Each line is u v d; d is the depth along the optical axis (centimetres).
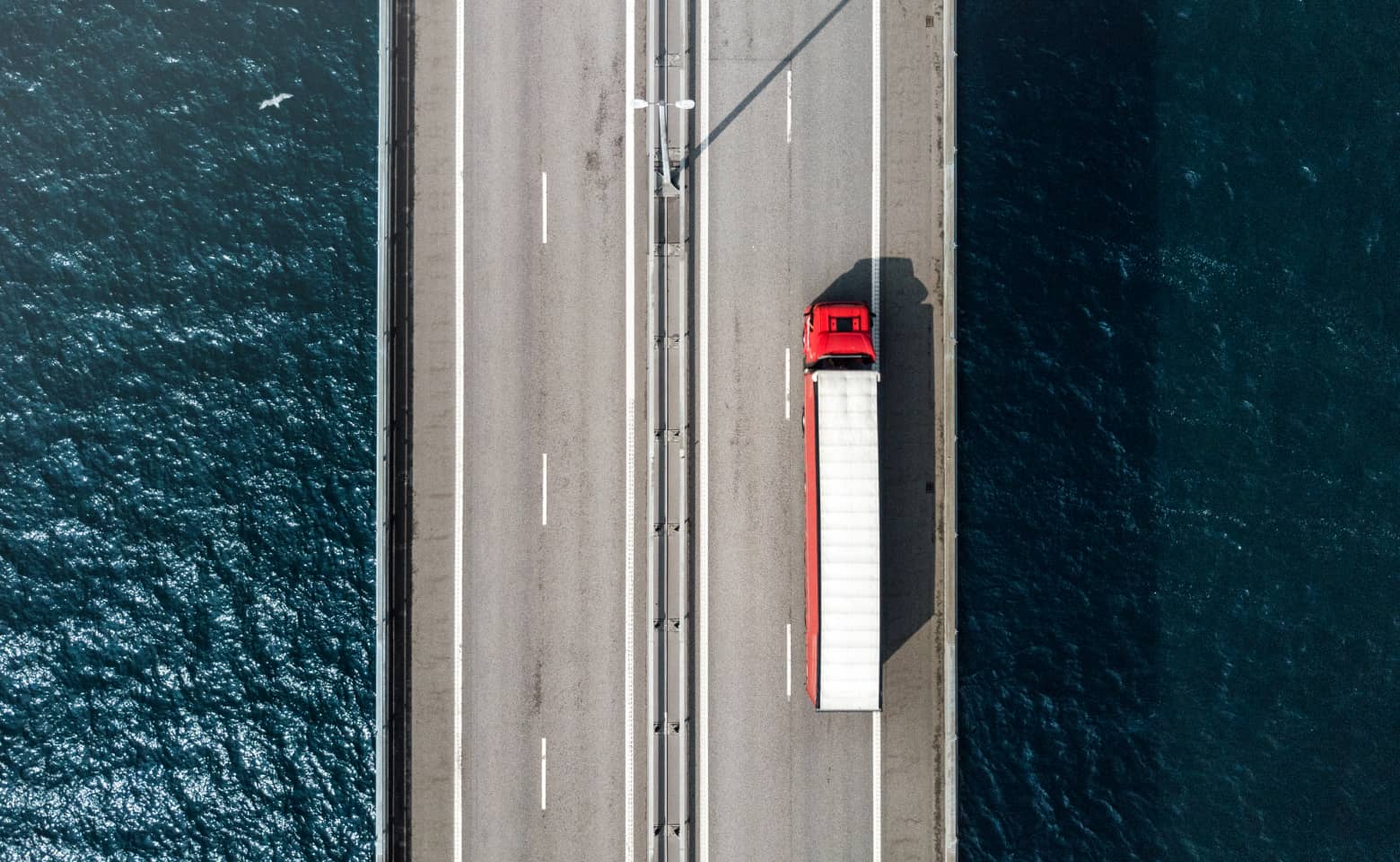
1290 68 4009
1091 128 3959
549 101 3634
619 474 3597
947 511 3547
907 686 3562
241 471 4031
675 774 3534
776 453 3591
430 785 3553
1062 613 3869
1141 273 3941
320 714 3959
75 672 3988
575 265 3625
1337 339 3934
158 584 4012
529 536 3591
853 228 3612
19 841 3922
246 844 3912
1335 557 3884
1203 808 3825
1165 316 3944
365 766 3938
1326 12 4022
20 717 3975
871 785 3544
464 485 3594
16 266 4050
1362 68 4006
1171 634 3872
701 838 3550
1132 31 3991
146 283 4053
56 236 4056
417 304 3612
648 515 3584
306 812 3919
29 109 4069
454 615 3575
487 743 3559
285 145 4059
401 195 3619
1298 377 3931
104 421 4041
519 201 3628
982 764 3834
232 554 4012
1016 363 3919
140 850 3919
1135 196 3956
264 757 3950
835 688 3200
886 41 3616
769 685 3562
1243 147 3981
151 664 3984
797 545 3581
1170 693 3856
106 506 4025
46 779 3950
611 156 3631
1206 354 3938
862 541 3212
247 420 4041
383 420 3525
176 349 4050
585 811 3556
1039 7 3972
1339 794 3812
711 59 3625
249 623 3997
